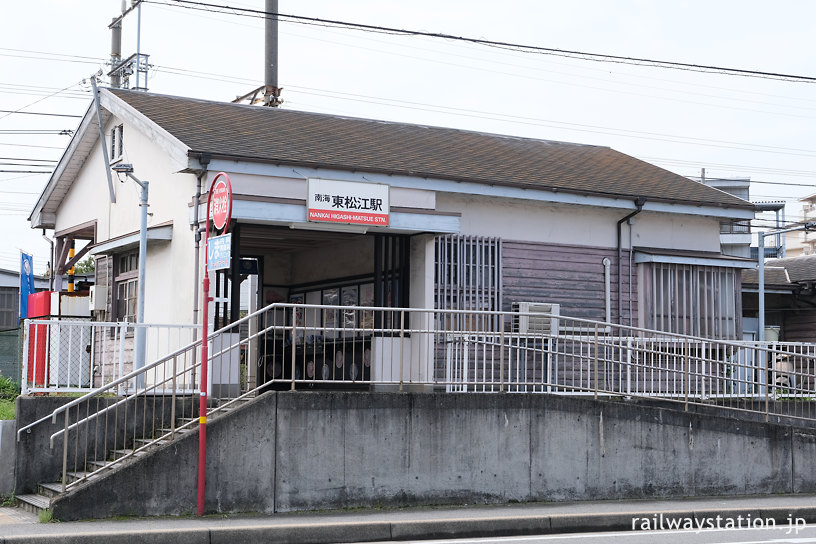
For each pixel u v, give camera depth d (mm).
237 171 14047
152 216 16094
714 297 18719
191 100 18594
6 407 14430
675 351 16750
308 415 11938
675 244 18906
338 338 16859
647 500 13461
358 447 12164
